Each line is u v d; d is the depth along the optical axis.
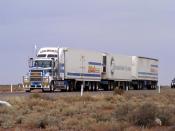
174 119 25.11
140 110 24.77
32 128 22.42
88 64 71.12
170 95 56.19
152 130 21.47
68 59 66.31
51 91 64.19
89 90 72.56
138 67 87.69
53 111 29.88
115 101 43.50
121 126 21.92
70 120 23.95
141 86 90.38
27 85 63.97
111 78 77.75
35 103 36.66
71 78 66.81
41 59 64.06
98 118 25.38
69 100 42.53
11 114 27.69
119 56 80.94
